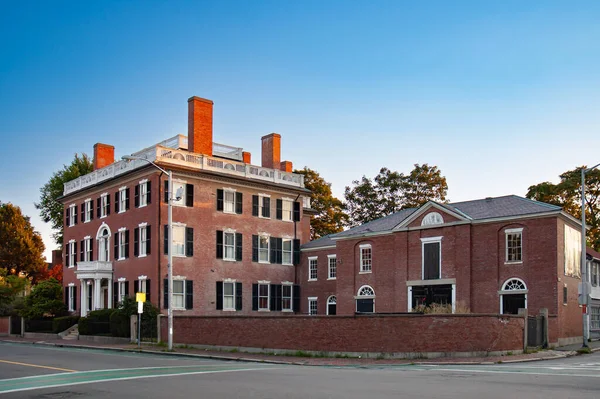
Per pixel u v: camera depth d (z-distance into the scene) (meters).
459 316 30.89
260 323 35.09
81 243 62.50
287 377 20.80
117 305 51.91
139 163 54.75
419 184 84.25
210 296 54.72
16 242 87.00
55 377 21.06
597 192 70.31
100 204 60.12
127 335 46.00
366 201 85.94
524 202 46.75
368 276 54.09
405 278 50.75
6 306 64.94
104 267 56.56
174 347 38.94
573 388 17.23
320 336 32.53
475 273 46.75
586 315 36.53
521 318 33.97
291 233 63.06
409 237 51.06
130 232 55.09
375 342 30.97
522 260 44.50
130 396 16.02
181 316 40.16
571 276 45.22
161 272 51.50
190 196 54.28
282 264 61.75
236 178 57.75
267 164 64.75
